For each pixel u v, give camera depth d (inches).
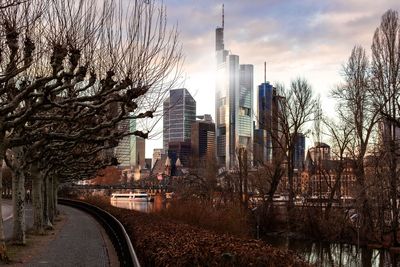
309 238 2089.1
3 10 621.9
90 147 1386.6
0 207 759.1
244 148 2864.2
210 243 573.6
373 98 2235.5
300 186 2551.7
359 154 2015.3
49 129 1010.1
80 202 2913.4
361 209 1836.9
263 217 2277.3
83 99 732.7
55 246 1003.9
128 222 1042.1
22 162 975.6
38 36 706.8
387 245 1770.4
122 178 6525.6
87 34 701.9
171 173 5004.9
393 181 1761.8
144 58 767.1
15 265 741.9
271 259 510.6
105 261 803.4
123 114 798.5
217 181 2588.6
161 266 488.7
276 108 2519.7
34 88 682.2
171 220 1239.5
